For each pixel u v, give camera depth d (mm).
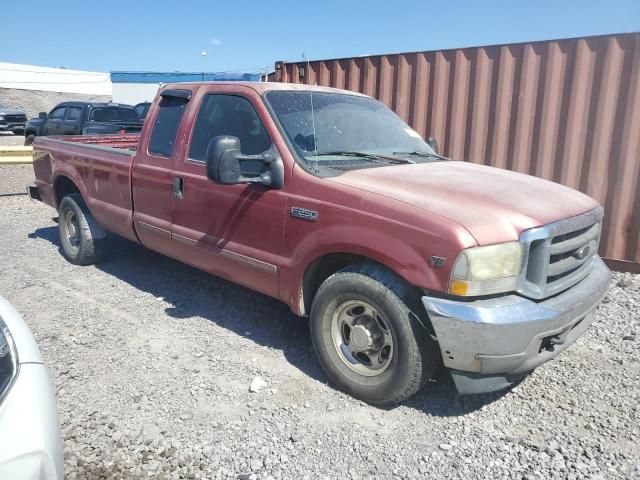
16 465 1919
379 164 3930
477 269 2896
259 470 2842
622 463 2920
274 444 3047
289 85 4387
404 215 3123
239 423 3229
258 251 3924
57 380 3643
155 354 4039
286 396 3527
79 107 14883
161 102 4934
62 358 3945
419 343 3154
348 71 8359
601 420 3309
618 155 6129
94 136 7117
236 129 4164
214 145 3559
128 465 2836
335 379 3578
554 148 6559
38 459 1974
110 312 4801
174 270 5945
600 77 6133
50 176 6430
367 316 3432
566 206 3430
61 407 3336
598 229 3684
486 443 3086
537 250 3045
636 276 6016
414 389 3242
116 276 5758
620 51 5984
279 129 3857
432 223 3010
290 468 2861
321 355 3629
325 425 3232
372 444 3070
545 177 6660
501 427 3240
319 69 8695
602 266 3816
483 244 2914
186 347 4160
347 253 3453
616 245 6242
